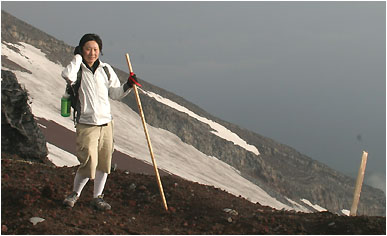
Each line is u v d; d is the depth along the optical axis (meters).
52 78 111.69
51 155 48.31
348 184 151.38
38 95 95.62
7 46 118.19
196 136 131.62
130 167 81.44
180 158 111.62
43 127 71.00
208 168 114.00
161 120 130.12
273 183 131.12
